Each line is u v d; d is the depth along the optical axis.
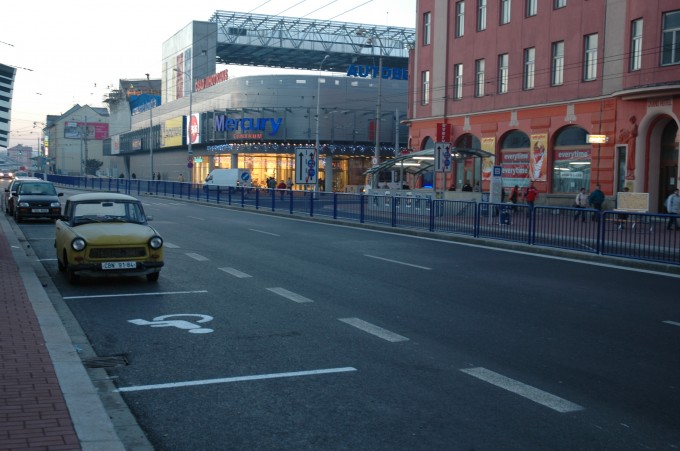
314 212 31.28
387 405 6.15
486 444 5.25
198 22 77.50
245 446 5.23
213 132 71.44
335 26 78.31
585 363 7.58
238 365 7.45
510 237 20.59
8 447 4.81
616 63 31.73
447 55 43.78
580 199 31.11
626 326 9.54
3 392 6.05
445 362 7.58
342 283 13.02
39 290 11.42
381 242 21.09
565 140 35.53
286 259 16.48
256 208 36.72
